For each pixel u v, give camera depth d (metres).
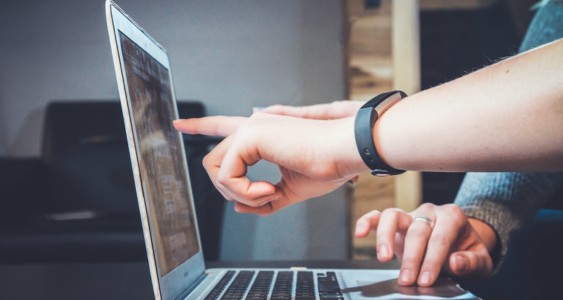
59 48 2.21
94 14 2.18
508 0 2.02
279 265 0.78
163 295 0.47
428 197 1.98
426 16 2.04
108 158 2.11
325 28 2.07
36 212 2.05
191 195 0.70
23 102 2.24
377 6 1.89
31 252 1.38
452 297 0.51
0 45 2.22
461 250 0.64
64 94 2.21
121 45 0.51
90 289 0.62
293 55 2.09
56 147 2.12
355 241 1.96
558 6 0.91
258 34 2.09
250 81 2.11
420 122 0.46
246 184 0.52
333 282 0.58
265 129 0.52
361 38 1.90
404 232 0.63
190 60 2.11
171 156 0.64
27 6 2.20
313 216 2.06
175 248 0.55
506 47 2.04
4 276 0.72
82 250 1.39
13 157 2.17
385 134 0.49
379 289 0.55
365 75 1.91
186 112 2.02
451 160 0.46
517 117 0.41
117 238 1.40
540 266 0.76
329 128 0.52
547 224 0.82
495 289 0.76
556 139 0.40
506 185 0.77
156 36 2.10
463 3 2.02
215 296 0.52
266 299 0.50
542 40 0.91
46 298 0.58
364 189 1.93
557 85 0.39
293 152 0.52
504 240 0.73
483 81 0.44
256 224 2.09
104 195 2.09
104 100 2.19
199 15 2.09
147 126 0.54
